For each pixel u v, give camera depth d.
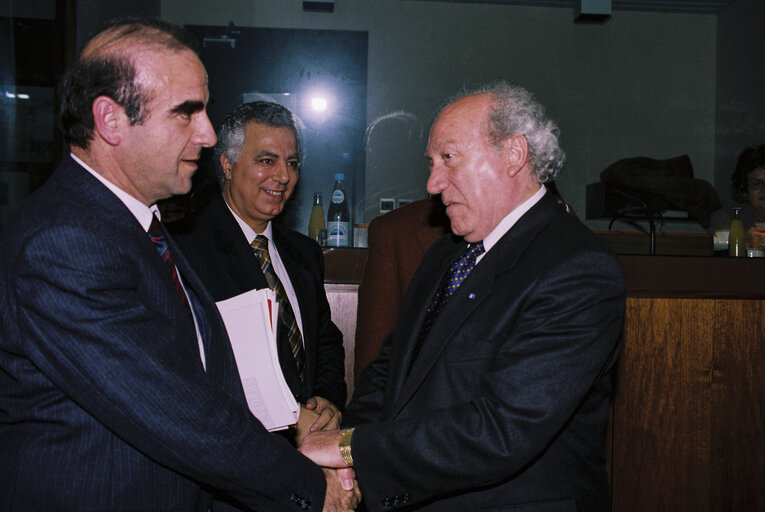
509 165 1.21
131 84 0.99
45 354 0.92
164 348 0.98
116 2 3.74
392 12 5.50
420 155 5.45
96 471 0.94
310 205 5.34
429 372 1.19
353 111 5.45
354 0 5.47
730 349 1.82
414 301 1.40
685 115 5.66
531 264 1.15
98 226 0.97
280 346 1.61
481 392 1.11
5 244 0.96
